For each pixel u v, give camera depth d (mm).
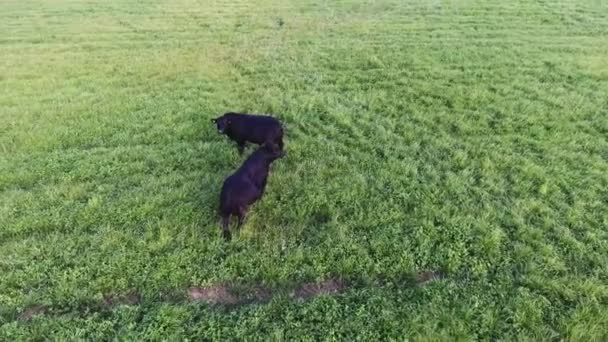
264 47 13109
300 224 6039
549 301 4848
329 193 6695
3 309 4785
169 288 5113
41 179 7086
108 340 4445
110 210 6281
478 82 10484
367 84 10547
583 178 6949
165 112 9273
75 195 6625
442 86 10281
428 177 7090
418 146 7902
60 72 11664
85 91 10500
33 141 8164
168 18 16391
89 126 8719
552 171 7145
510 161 7410
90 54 12992
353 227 6012
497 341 4398
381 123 8773
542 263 5375
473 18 15328
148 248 5602
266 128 7594
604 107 9180
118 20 16266
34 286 5113
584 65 11281
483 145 7910
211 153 7758
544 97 9617
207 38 14133
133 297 5023
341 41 13461
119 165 7398
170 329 4551
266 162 6363
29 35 14695
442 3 17219
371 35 13922
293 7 17391
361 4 17438
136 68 11812
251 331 4551
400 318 4637
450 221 6020
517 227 5961
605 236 5793
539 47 12586
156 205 6426
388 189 6781
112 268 5289
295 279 5254
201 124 8781
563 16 15328
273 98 9805
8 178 7027
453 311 4688
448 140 8102
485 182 6871
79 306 4895
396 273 5293
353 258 5430
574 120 8719
